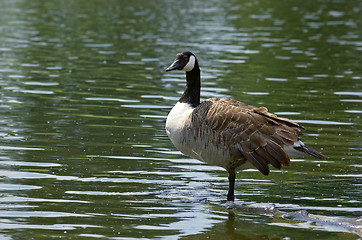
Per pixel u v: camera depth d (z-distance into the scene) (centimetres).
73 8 4553
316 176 1295
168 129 1195
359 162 1377
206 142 1131
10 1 4878
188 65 1221
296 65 2652
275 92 2103
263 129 1098
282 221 1024
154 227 977
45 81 2192
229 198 1144
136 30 3562
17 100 1891
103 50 2891
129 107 1850
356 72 2525
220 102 1162
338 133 1608
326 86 2234
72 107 1825
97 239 916
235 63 2658
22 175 1217
